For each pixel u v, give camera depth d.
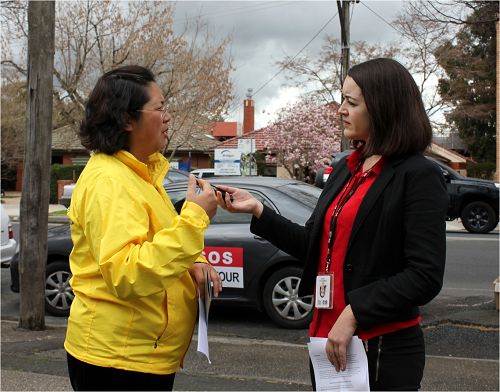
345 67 18.97
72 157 38.22
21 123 31.47
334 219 2.30
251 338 6.05
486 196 15.20
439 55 26.27
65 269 7.12
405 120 2.20
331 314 2.29
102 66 21.98
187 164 31.47
